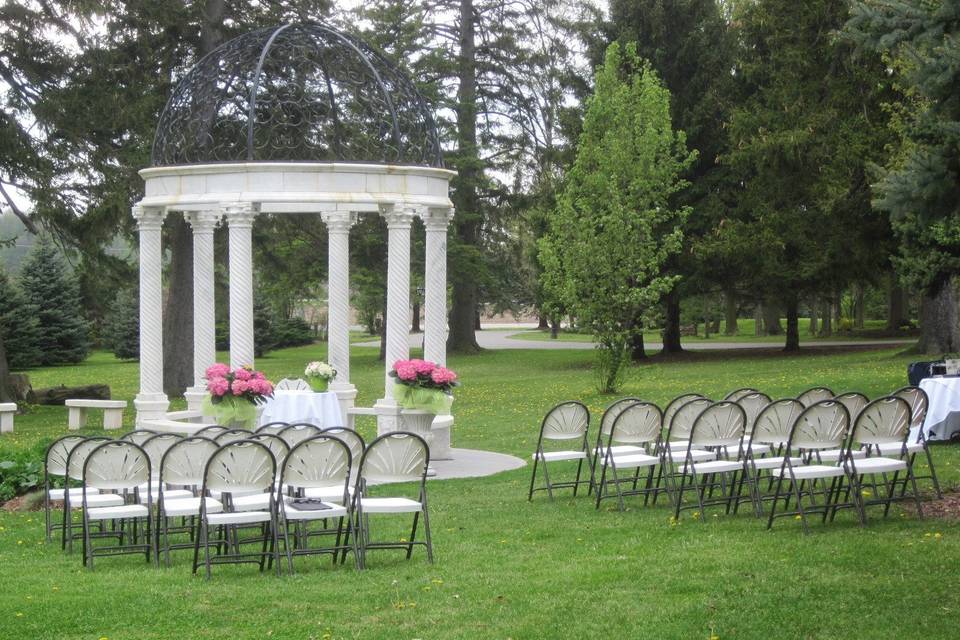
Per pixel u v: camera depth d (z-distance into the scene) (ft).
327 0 96.22
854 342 145.59
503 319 372.58
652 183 83.92
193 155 53.62
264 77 68.74
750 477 34.09
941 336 98.89
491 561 27.20
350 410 51.42
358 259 130.21
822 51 107.24
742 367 104.01
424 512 27.58
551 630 20.53
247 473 26.53
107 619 22.08
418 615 21.90
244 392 44.45
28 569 28.19
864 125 103.09
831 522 30.66
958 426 46.70
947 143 28.09
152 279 52.80
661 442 35.81
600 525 32.04
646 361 124.67
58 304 157.79
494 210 143.23
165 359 96.68
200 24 90.58
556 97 130.52
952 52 26.78
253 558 28.71
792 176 108.99
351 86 53.52
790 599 22.12
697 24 116.67
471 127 135.54
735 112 110.01
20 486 40.47
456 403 84.79
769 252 108.88
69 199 82.79
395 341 50.03
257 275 171.83
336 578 25.70
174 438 33.73
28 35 80.94
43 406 89.35
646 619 21.12
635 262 81.82
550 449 53.06
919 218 28.89
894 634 19.66
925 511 32.01
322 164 48.44
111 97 81.66
